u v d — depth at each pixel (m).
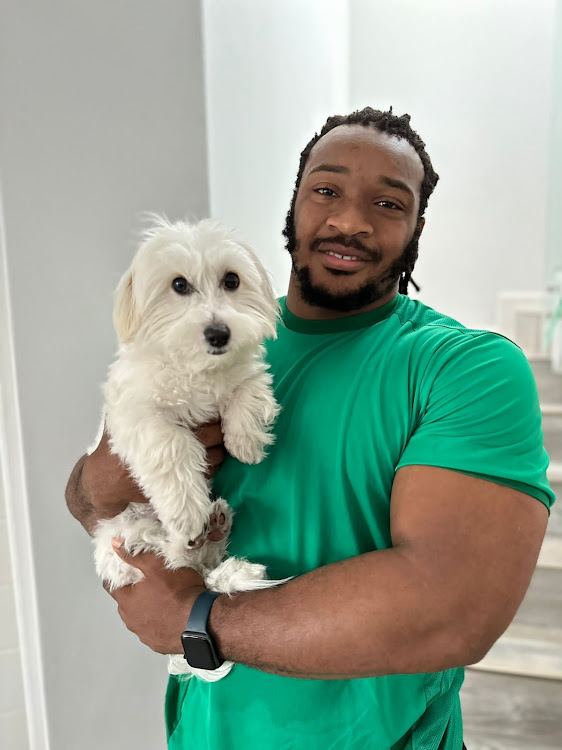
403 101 4.20
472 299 4.38
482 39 4.03
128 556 1.03
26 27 1.43
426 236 4.38
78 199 1.50
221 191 1.70
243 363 1.07
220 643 0.88
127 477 1.04
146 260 1.04
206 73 1.52
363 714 0.93
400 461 0.90
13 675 1.71
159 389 1.02
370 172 1.05
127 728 1.71
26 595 1.62
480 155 4.18
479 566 0.77
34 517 1.57
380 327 1.08
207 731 1.04
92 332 1.56
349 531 0.95
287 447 1.02
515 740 1.92
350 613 0.79
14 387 1.53
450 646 0.77
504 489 0.81
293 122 2.65
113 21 1.46
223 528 1.03
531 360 3.22
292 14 2.57
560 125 3.48
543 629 2.16
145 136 1.51
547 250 3.49
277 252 2.46
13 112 1.44
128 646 1.69
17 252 1.48
